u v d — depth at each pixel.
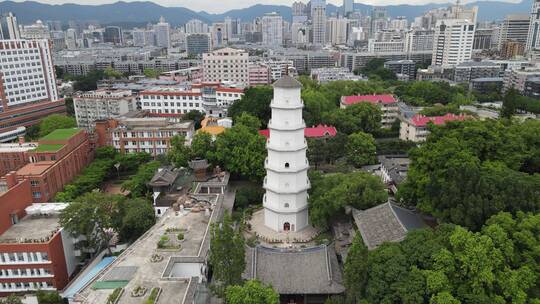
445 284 49.53
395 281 51.75
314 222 85.88
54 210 83.44
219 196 89.62
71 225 74.44
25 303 67.44
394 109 179.62
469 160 73.75
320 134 145.62
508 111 152.38
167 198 96.94
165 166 124.19
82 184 113.94
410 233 59.41
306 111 166.50
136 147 144.25
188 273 62.34
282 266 69.12
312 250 71.44
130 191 113.25
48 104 194.50
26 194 85.12
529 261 51.53
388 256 54.50
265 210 92.62
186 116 180.12
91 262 77.38
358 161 132.88
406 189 83.75
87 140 135.62
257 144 113.88
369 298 52.72
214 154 114.06
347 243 76.00
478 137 80.75
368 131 167.75
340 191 82.50
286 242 85.12
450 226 57.59
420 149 84.88
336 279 66.12
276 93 80.56
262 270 68.31
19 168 114.06
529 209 59.31
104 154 135.62
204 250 64.94
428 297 50.38
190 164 114.94
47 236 73.75
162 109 197.25
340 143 133.88
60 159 113.75
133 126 146.75
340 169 128.88
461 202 62.28
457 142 78.88
